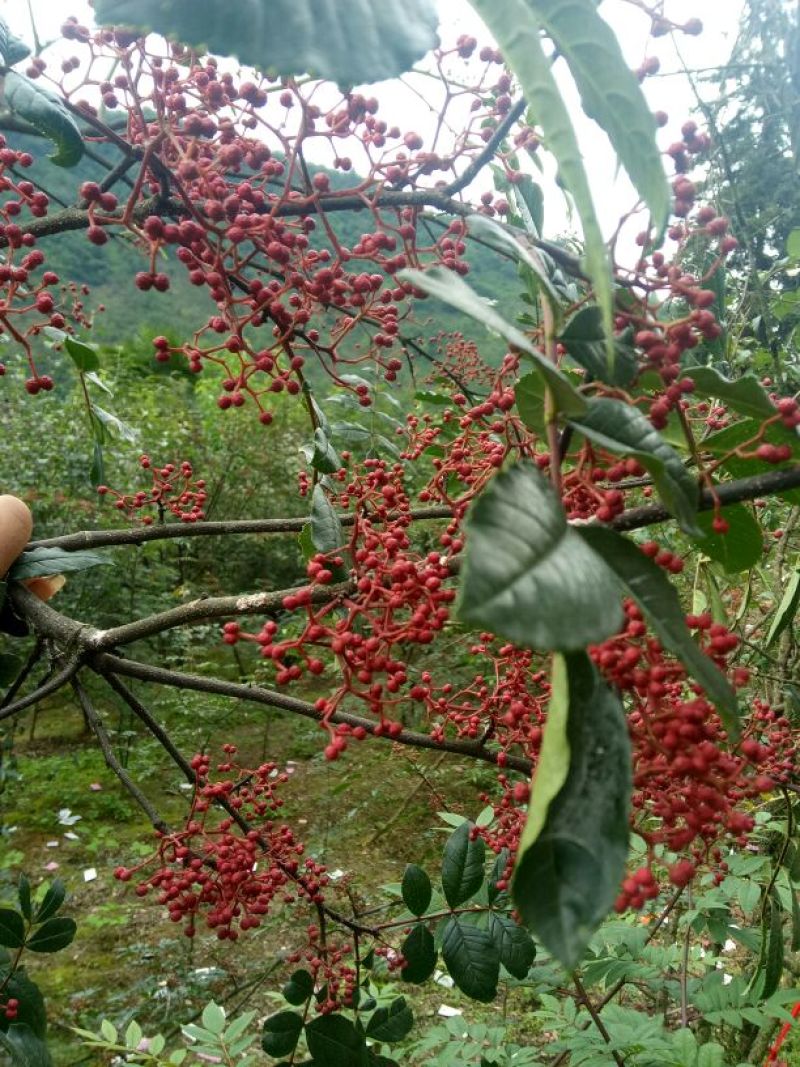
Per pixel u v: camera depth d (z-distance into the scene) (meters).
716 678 0.63
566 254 0.91
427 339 2.69
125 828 5.48
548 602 0.54
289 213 1.18
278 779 1.82
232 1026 2.05
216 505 8.55
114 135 1.16
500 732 1.49
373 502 1.62
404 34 0.71
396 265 1.24
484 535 0.56
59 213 1.22
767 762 1.80
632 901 0.74
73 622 1.63
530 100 0.58
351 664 1.01
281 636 3.74
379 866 4.87
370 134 1.23
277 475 9.02
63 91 1.22
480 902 1.51
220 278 1.15
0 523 1.68
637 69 1.17
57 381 8.80
